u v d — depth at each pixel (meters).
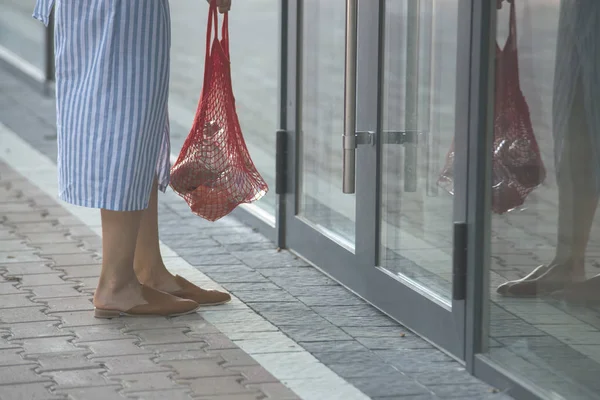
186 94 9.23
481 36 4.73
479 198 4.87
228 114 5.80
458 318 5.11
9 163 9.86
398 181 5.68
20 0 14.64
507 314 4.87
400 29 5.54
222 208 5.86
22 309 5.86
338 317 5.84
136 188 5.53
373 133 5.82
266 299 6.16
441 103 5.21
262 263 6.92
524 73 4.75
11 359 5.10
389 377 4.98
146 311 5.75
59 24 5.54
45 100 13.34
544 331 4.73
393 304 5.77
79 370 4.98
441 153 5.24
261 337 5.51
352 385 4.88
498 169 4.86
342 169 6.29
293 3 6.89
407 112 5.53
